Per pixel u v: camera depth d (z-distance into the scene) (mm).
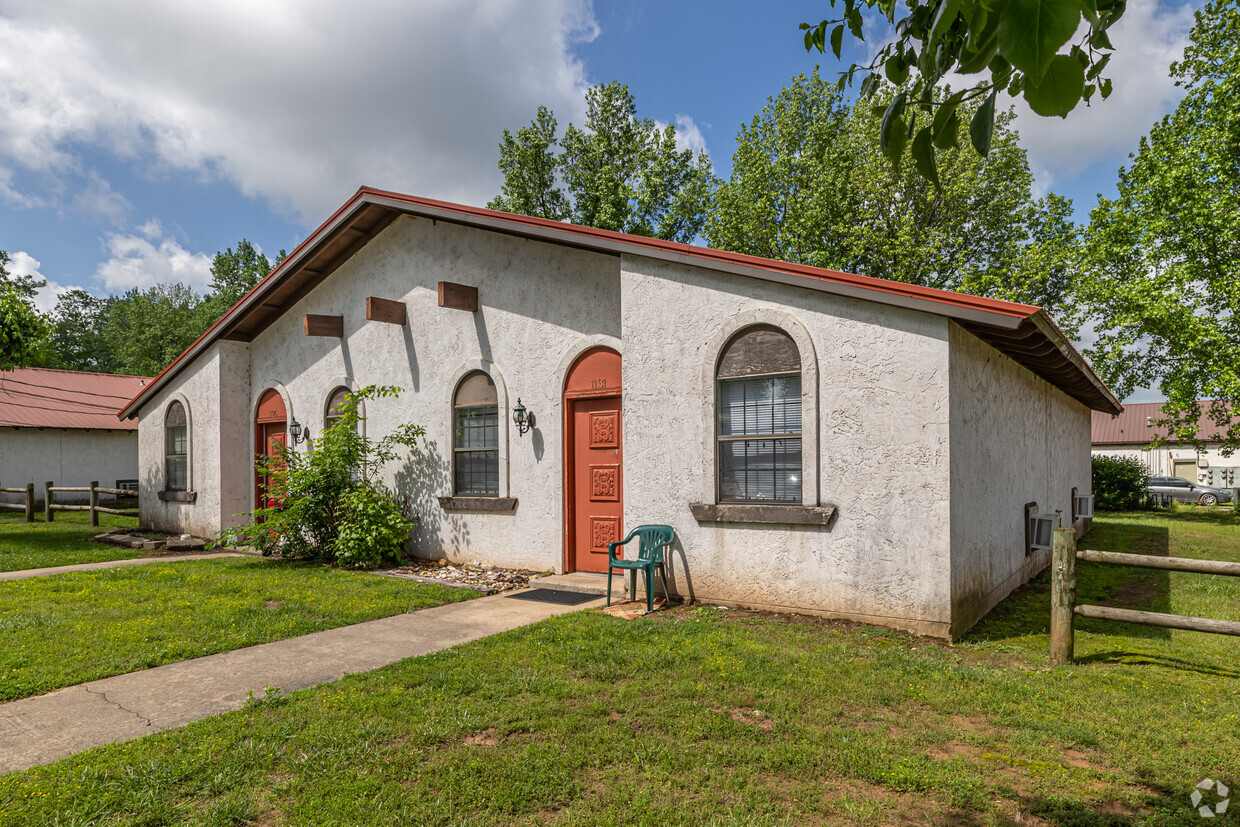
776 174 25562
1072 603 5316
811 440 6500
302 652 5629
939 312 5785
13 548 12586
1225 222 18438
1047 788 3260
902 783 3279
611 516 8664
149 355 51062
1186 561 4949
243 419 13531
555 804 3125
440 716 4094
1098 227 21703
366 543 9859
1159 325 19766
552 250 9227
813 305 6539
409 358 10883
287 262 11531
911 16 2186
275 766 3490
